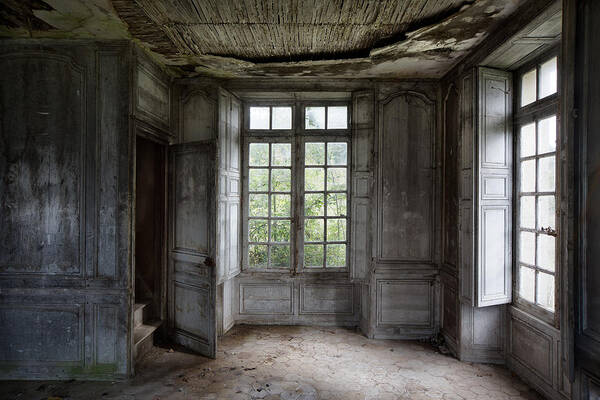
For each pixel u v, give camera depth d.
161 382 2.74
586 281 1.68
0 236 2.76
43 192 2.77
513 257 2.96
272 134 4.02
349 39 2.83
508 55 2.69
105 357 2.79
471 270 2.93
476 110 2.91
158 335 3.51
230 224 3.71
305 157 4.03
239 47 2.97
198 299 3.29
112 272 2.79
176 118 3.61
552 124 2.52
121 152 2.79
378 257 3.64
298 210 3.99
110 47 2.80
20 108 2.76
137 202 3.69
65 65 2.78
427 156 3.63
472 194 2.93
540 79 2.68
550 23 2.18
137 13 2.42
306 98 3.97
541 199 2.64
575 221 1.73
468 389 2.65
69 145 2.78
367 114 3.68
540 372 2.59
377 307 3.64
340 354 3.25
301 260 4.00
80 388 2.65
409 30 2.65
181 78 3.59
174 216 3.55
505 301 2.95
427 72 3.46
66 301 2.79
